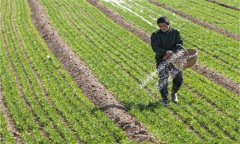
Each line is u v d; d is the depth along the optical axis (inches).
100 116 746.2
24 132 717.3
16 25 1504.7
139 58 1066.1
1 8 1828.2
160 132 684.7
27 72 1007.6
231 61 1045.2
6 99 850.1
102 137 683.4
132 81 909.2
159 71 756.6
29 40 1295.5
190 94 831.1
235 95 833.5
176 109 762.8
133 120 727.7
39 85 926.4
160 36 740.7
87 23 1462.8
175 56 741.3
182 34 1310.3
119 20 1501.0
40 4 1818.4
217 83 915.4
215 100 804.0
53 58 1096.2
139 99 810.8
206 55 1102.4
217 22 1461.6
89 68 1010.7
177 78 764.0
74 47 1185.4
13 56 1141.7
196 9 1656.0
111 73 967.6
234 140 669.9
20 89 913.5
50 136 695.1
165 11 1636.3
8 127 740.0
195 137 672.4
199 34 1304.1
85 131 708.7
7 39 1327.5
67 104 808.3
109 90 867.4
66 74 972.6
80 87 900.6
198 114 749.9
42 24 1459.2
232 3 1748.3
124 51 1127.0
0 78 976.3
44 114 780.6
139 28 1389.0
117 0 1844.2
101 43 1215.6
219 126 712.4
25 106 820.0
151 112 753.6
